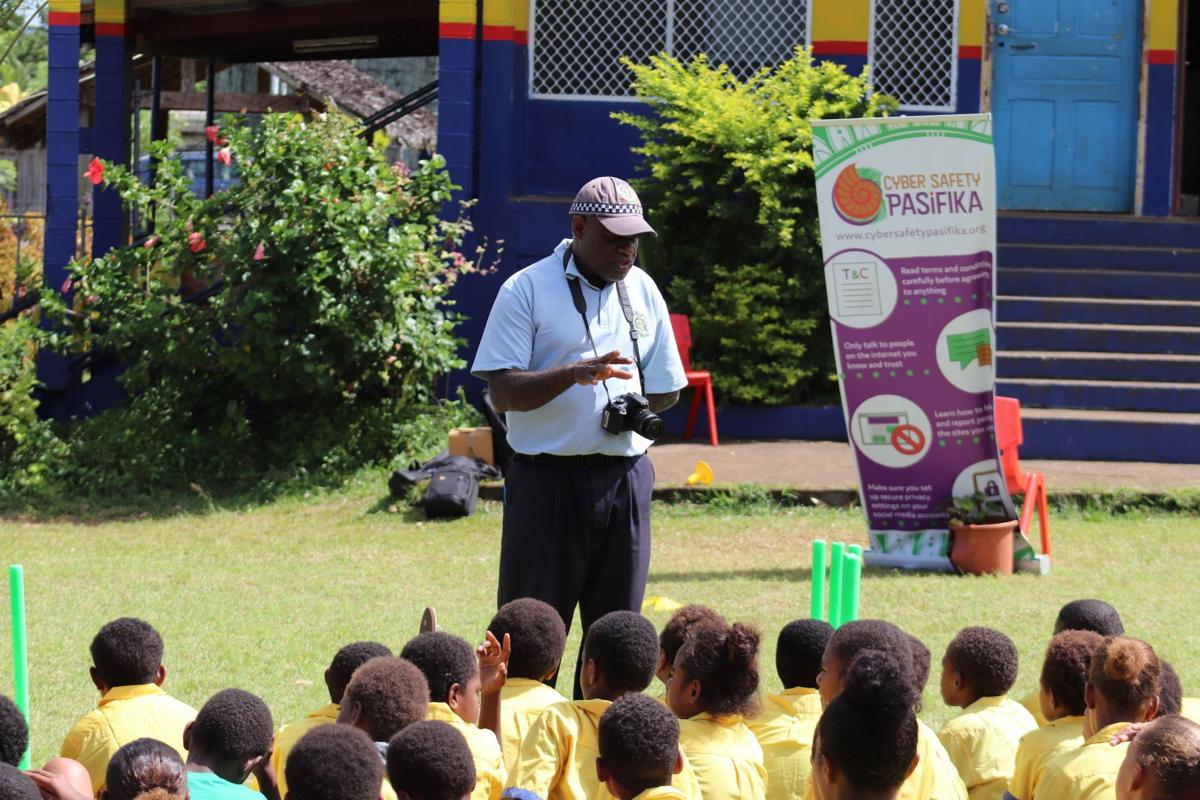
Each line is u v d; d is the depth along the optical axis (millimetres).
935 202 8039
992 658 4215
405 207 11430
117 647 4211
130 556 8781
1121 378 11273
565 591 4910
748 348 11438
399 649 6609
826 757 2924
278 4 13914
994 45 13016
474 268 12000
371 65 25312
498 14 12430
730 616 7105
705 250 11633
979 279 8055
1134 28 12984
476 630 6938
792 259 11539
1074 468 10367
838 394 11734
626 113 12766
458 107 12102
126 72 14141
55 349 11375
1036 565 8086
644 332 4973
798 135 11266
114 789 3039
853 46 12703
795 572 8094
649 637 4023
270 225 10695
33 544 9188
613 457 4875
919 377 8156
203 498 10453
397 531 9320
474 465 10055
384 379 11055
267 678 6176
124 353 11445
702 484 9711
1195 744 2910
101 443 11047
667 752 3195
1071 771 3562
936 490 8227
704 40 12773
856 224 8125
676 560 8430
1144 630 6812
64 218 11883
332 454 10820
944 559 8195
